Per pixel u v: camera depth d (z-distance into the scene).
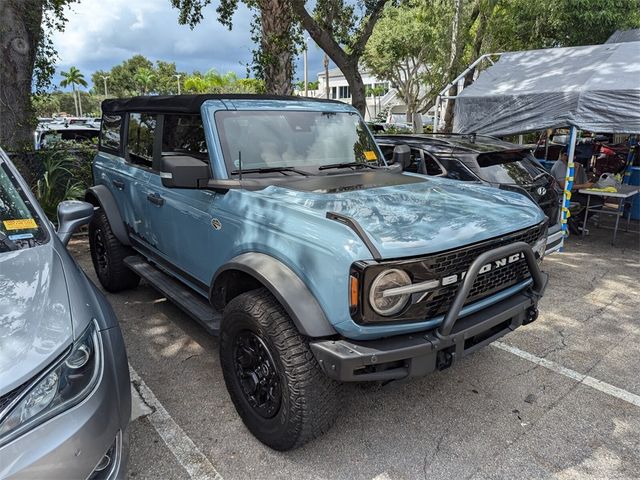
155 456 2.77
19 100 7.73
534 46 16.72
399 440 2.93
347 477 2.62
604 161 11.25
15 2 7.45
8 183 2.85
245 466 2.69
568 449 2.87
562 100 7.21
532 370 3.78
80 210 3.07
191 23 11.36
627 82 6.85
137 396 3.35
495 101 8.05
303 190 3.02
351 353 2.28
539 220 3.06
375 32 22.92
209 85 49.84
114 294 5.19
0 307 1.94
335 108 3.98
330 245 2.35
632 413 3.23
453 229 2.55
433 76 25.67
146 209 4.15
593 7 14.44
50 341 1.88
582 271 6.31
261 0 8.88
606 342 4.28
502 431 3.03
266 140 3.44
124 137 4.74
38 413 1.74
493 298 2.81
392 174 3.70
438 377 3.66
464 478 2.62
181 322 4.52
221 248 3.15
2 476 1.60
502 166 5.85
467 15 17.38
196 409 3.21
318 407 2.51
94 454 1.86
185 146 3.58
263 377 2.73
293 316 2.41
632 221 9.34
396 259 2.28
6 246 2.43
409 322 2.40
